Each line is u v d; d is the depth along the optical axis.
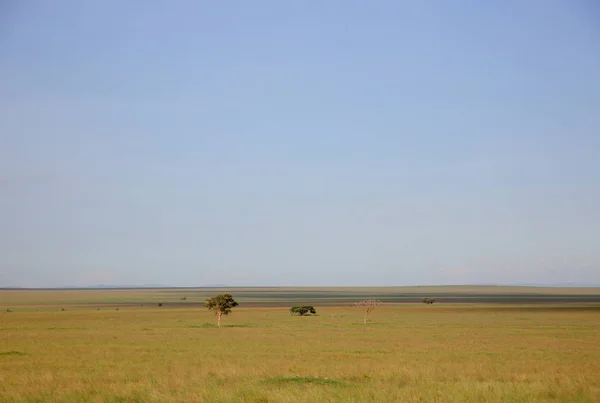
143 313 139.00
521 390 23.11
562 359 41.12
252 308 179.00
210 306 91.81
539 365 35.72
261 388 23.72
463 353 46.19
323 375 29.67
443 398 20.97
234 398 21.31
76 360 40.78
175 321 105.06
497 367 34.22
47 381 27.91
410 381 27.05
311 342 58.81
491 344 56.16
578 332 73.88
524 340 61.25
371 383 26.11
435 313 139.25
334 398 21.05
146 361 39.81
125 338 64.31
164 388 24.31
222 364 36.41
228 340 61.56
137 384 25.95
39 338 64.06
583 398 21.59
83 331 76.31
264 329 81.62
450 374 30.12
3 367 36.25
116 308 176.12
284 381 26.39
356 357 42.31
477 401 20.67
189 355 44.56
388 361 38.56
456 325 90.75
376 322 101.81
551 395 22.50
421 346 53.62
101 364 37.88
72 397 22.05
